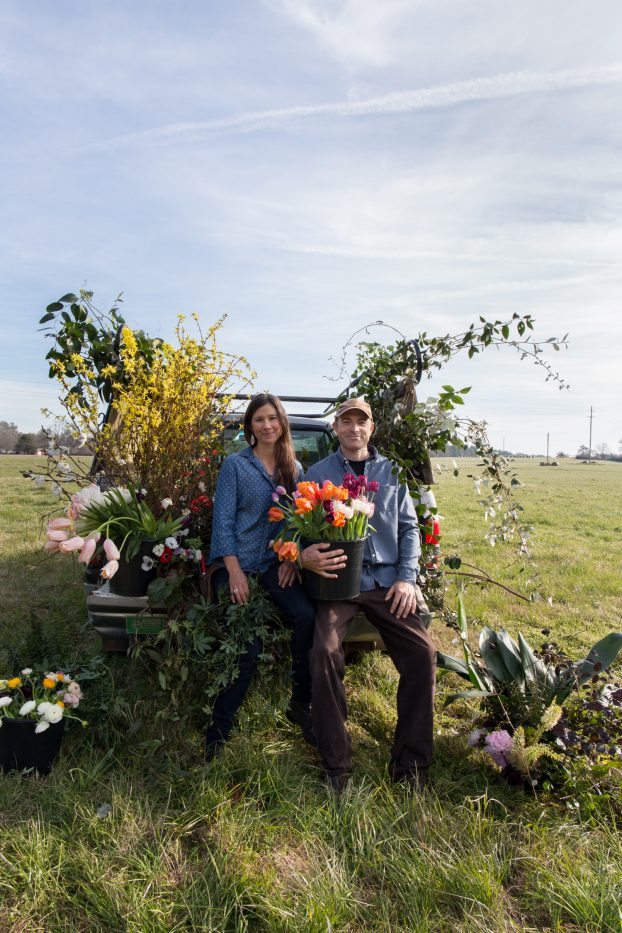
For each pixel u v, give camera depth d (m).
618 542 9.74
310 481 2.94
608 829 2.29
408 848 2.13
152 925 1.79
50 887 1.94
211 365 3.33
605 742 2.55
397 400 3.43
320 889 1.91
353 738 3.01
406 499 3.03
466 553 8.12
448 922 1.84
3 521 9.27
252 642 2.70
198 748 2.71
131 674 3.32
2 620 4.54
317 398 4.48
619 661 4.03
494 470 3.47
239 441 4.27
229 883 1.95
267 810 2.36
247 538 2.89
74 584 5.62
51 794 2.42
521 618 5.26
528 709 2.70
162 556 2.76
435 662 2.68
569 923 1.89
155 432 3.14
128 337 3.18
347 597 2.69
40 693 2.86
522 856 2.15
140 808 2.30
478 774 2.71
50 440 3.22
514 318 3.35
